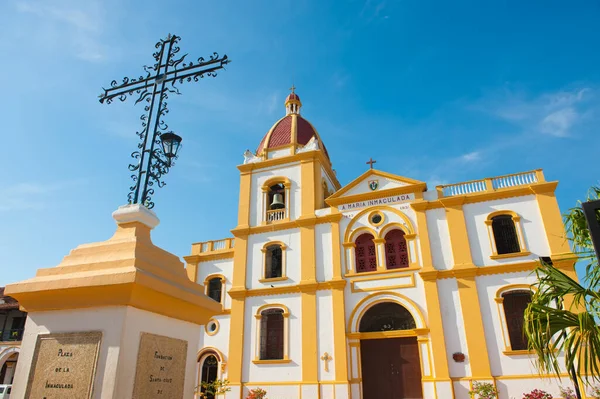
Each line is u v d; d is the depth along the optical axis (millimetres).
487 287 19453
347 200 23312
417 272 20609
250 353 21859
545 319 7555
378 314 21016
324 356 20438
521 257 19469
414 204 21734
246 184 26141
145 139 5918
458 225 20828
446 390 18047
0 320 28766
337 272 21859
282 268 23125
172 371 4516
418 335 19422
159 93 6391
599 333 6840
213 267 25656
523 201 20391
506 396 17484
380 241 21844
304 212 23984
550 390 17000
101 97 6883
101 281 3994
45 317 4234
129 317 4004
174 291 4496
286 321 21828
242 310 22812
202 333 24000
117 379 3762
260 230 24484
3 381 26781
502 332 18469
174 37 6809
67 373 3914
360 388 19469
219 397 21594
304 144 26750
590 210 4102
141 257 4523
